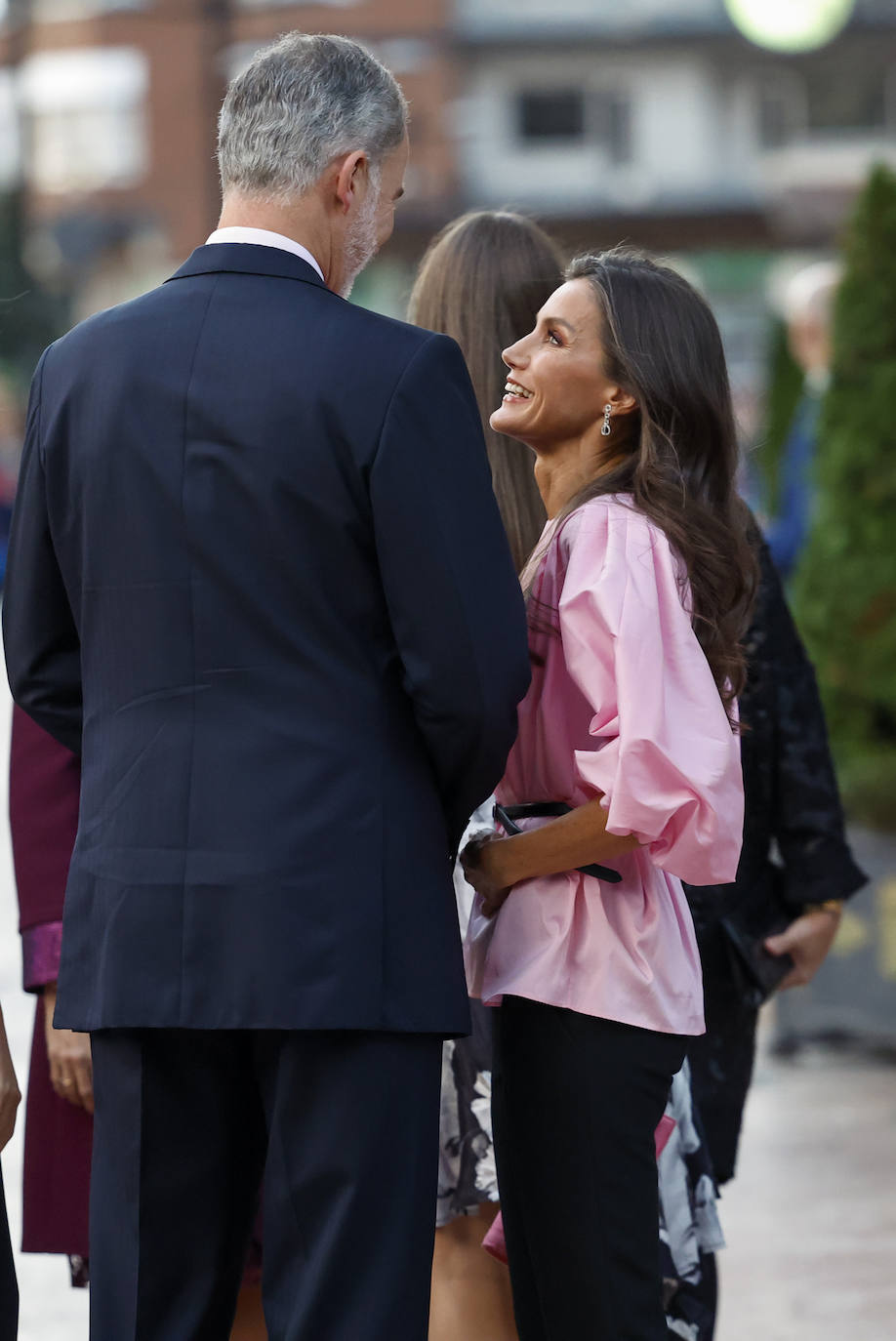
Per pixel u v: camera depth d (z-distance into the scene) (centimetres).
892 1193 856
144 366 433
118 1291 441
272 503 418
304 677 423
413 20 5500
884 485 1069
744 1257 778
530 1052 466
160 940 421
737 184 5559
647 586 448
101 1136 448
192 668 425
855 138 5622
